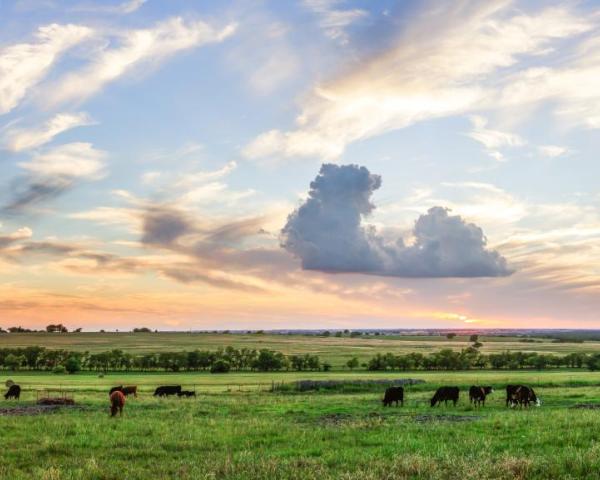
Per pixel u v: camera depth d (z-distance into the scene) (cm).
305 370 14662
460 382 6425
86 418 2917
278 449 1934
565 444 1870
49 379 10619
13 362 15812
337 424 2675
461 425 2458
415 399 4494
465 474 1385
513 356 15325
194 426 2502
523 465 1442
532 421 2519
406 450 1825
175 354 15925
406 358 14838
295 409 3522
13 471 1539
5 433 2303
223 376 11588
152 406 3838
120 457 1788
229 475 1452
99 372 14350
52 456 1794
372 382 6494
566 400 4141
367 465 1571
